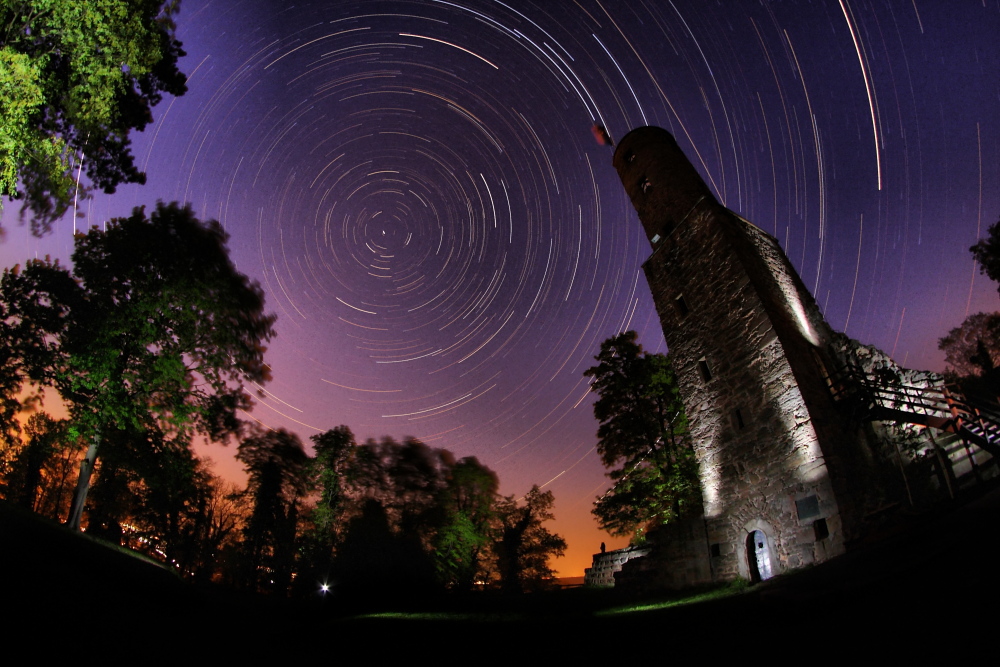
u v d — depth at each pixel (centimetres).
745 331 1742
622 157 2589
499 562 4031
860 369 1555
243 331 2177
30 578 978
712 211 1977
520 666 860
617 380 2480
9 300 1830
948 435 1455
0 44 1139
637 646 885
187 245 2080
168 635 1017
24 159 1203
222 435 2155
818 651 660
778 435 1563
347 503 3262
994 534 815
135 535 3278
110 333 1831
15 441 1938
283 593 3041
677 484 2147
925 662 554
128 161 1739
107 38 1260
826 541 1354
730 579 1620
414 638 1185
